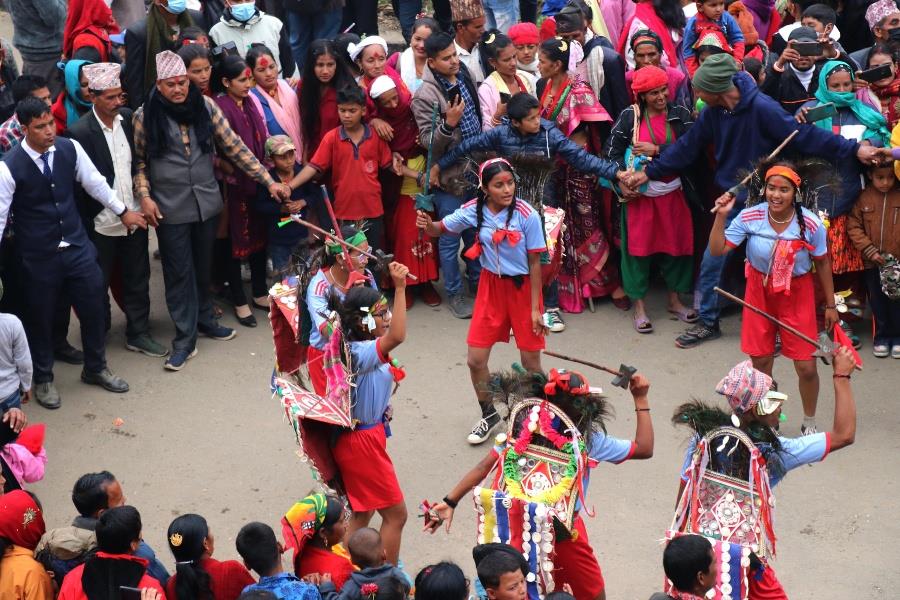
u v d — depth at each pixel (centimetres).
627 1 991
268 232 881
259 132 856
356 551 497
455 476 701
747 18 963
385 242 904
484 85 869
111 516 483
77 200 792
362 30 1197
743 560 489
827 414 745
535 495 509
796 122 762
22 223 739
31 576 504
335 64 859
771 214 671
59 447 734
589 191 866
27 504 532
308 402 576
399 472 706
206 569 495
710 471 514
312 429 583
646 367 812
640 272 852
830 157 762
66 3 1034
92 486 539
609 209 877
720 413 515
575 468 511
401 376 586
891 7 888
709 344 839
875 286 795
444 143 837
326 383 591
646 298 917
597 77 864
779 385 782
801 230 662
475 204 684
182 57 805
